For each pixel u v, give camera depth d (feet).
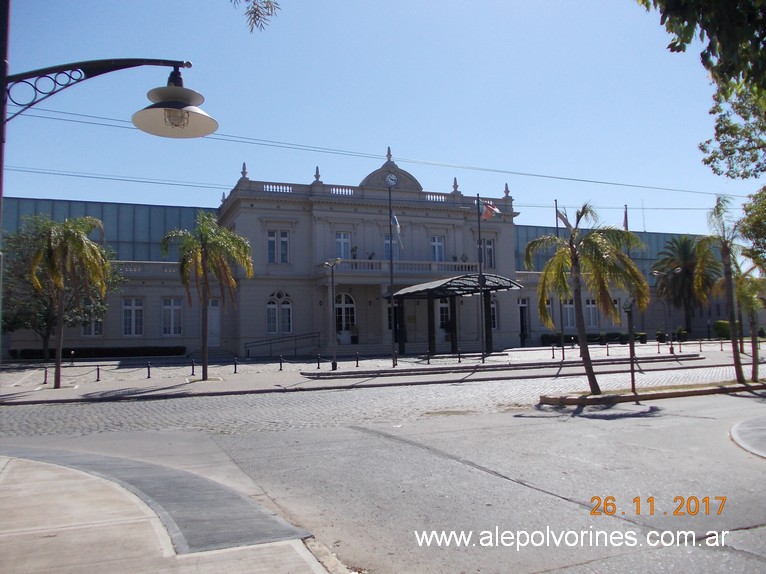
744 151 56.08
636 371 90.17
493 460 30.45
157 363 116.57
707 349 144.77
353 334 149.28
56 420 49.21
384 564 17.58
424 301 159.12
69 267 75.46
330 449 34.32
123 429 43.98
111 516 20.29
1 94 18.28
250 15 21.63
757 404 51.75
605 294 56.90
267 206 147.54
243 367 104.99
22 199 170.50
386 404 56.03
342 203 151.84
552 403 53.88
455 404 55.21
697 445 33.53
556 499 23.66
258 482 27.17
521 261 229.45
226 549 17.34
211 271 87.51
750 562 17.33
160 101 22.13
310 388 72.18
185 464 31.07
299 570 15.85
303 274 148.66
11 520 19.83
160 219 186.09
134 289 143.13
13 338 133.18
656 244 246.88
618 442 34.60
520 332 173.88
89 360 127.34
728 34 17.20
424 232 160.56
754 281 70.44
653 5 19.30
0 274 16.70
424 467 29.32
